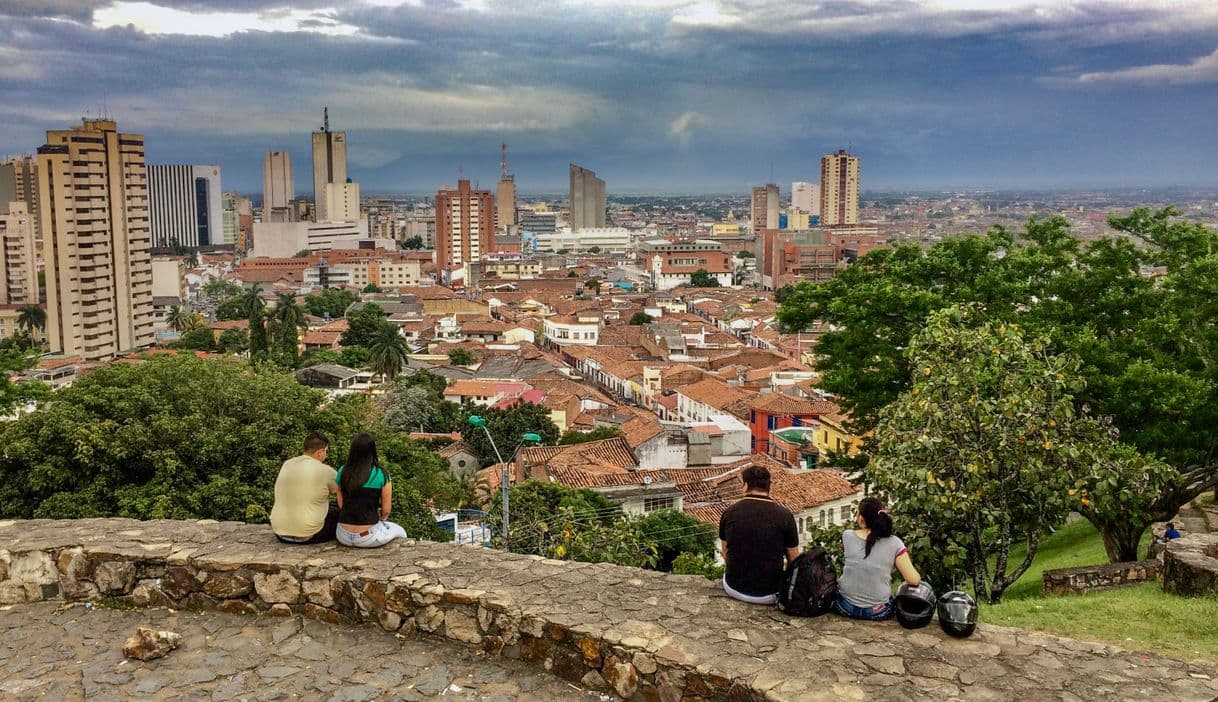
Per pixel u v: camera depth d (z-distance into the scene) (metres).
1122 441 18.91
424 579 8.38
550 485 37.56
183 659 7.86
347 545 9.09
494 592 8.12
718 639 7.33
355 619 8.48
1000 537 13.50
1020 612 11.96
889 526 7.88
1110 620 11.19
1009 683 6.73
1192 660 7.61
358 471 9.12
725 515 8.24
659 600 8.06
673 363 98.69
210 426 24.64
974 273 23.30
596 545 23.50
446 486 34.34
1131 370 17.91
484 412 65.50
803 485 40.94
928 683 6.70
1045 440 12.34
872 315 22.62
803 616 7.73
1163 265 22.39
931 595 7.59
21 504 22.64
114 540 9.33
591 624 7.55
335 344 115.19
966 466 12.15
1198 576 12.64
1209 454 19.55
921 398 12.68
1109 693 6.62
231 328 120.19
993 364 12.87
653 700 7.09
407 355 100.31
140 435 22.95
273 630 8.40
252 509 22.50
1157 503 18.95
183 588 8.85
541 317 142.12
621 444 50.34
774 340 113.12
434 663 7.82
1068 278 21.64
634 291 189.12
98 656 7.93
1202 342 19.84
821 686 6.62
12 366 28.84
